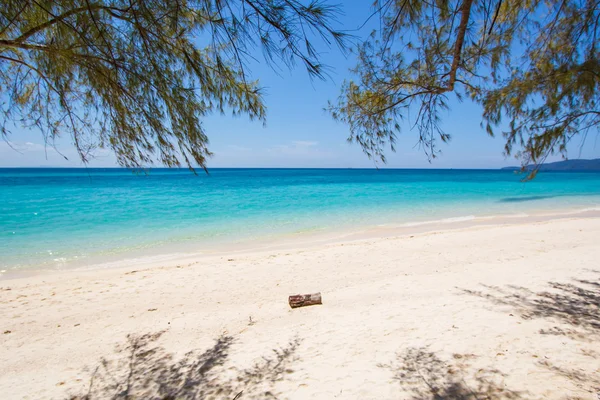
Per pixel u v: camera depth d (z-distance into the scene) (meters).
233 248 10.70
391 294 6.07
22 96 2.22
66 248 10.51
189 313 5.66
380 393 3.10
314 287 6.77
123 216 16.34
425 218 16.11
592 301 5.04
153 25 1.84
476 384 3.06
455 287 6.20
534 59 2.87
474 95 3.06
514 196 26.52
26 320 5.46
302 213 17.56
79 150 2.27
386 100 3.29
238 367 3.85
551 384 2.92
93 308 5.93
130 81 2.08
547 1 2.67
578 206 20.19
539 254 8.49
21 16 1.72
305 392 3.23
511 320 4.48
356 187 37.84
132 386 3.60
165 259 9.41
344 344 4.21
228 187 37.19
